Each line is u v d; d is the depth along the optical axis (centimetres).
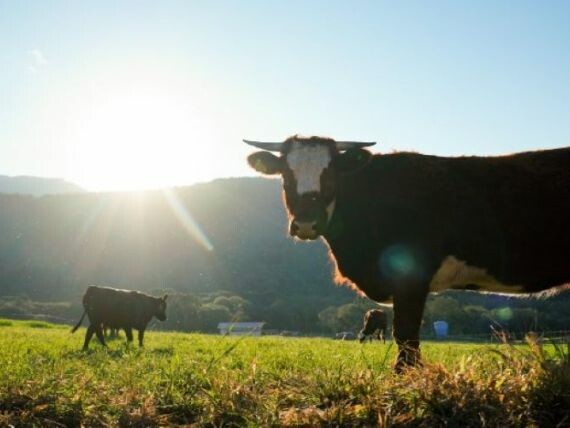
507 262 287
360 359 345
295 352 416
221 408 209
